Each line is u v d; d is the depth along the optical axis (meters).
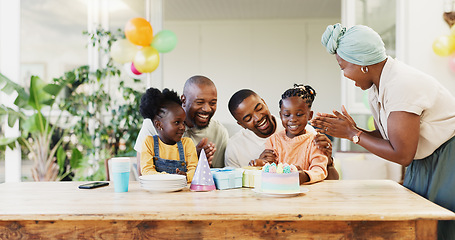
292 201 1.23
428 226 1.07
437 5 3.43
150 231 1.11
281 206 1.15
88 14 4.28
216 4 6.72
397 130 1.36
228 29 7.83
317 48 7.73
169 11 7.13
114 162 1.43
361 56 1.40
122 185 1.43
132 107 4.23
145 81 4.29
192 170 1.60
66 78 3.93
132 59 3.80
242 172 1.53
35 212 1.11
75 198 1.31
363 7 3.68
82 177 3.98
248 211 1.09
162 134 1.61
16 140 3.58
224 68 7.84
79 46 4.27
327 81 7.72
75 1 4.26
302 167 1.68
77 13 4.27
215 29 7.84
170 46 3.70
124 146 4.22
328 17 7.64
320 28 7.73
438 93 1.38
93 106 4.18
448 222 1.39
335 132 1.50
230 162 1.96
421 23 3.45
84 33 4.25
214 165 2.07
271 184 1.32
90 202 1.24
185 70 7.89
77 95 4.16
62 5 4.24
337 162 2.66
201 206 1.16
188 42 7.88
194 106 1.89
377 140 1.42
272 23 7.77
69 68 4.25
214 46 7.85
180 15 7.43
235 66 7.83
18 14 3.52
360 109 3.65
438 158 1.43
